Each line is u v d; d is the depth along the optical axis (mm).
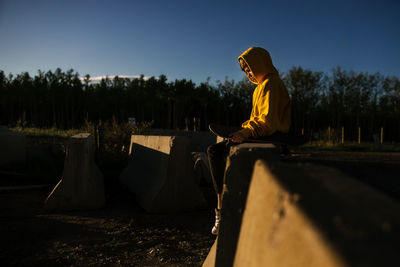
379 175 1966
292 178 781
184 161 4402
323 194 634
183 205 4336
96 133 9078
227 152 1989
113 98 51969
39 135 17594
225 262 1360
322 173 762
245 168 1343
